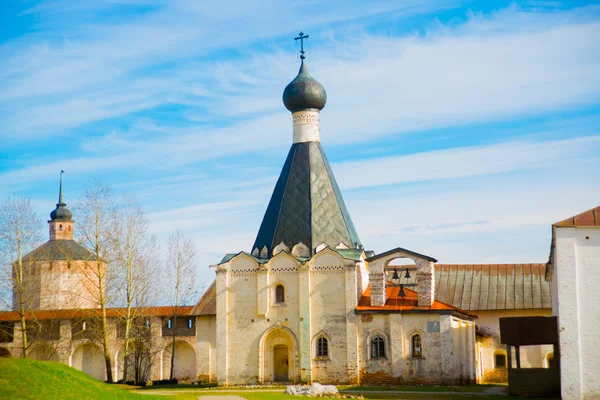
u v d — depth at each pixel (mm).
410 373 65812
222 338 70250
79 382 40812
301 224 71562
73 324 91125
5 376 37656
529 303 78938
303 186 73125
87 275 88062
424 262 67812
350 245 72375
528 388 54906
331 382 67375
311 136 75438
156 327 89938
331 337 67938
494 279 82625
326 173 74562
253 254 72938
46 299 98500
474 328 73688
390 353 66562
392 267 84250
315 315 68562
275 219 72750
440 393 57531
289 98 75500
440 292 81938
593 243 51062
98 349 91688
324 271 69000
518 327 56156
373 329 67250
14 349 91312
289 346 69312
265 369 69250
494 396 55250
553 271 61219
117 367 90750
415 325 66438
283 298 69875
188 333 90500
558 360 55125
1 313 92250
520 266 83812
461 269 84688
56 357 91062
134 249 82250
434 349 65750
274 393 55125
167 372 90312
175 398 48969
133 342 90438
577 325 50406
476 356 75125
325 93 76188
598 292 50500
